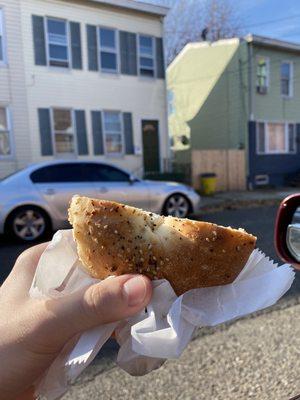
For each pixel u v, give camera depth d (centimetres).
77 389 257
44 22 1298
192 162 1625
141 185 842
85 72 1381
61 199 753
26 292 126
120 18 1433
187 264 106
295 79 1920
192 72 2016
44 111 1316
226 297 110
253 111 1788
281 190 1752
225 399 240
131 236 107
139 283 104
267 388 248
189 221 109
